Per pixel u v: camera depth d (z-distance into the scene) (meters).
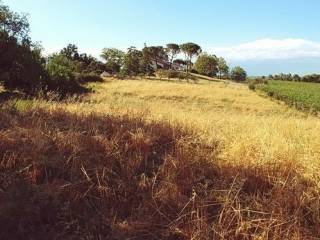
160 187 4.94
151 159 5.68
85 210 4.58
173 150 5.84
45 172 5.04
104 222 4.43
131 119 7.00
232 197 4.67
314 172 5.23
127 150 5.73
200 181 5.18
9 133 5.65
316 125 7.98
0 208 4.31
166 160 5.49
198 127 7.09
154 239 4.24
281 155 5.60
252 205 4.63
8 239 4.14
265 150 5.73
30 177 4.86
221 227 4.26
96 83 51.81
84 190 4.82
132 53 89.00
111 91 37.84
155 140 6.18
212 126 7.43
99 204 4.69
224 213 4.45
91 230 4.31
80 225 4.40
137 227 4.35
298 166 5.43
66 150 5.50
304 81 115.12
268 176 5.11
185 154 5.63
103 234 4.31
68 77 33.66
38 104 7.97
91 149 5.59
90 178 4.99
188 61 127.31
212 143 6.37
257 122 8.55
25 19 32.47
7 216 4.26
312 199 4.73
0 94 14.61
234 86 76.00
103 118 7.00
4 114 6.81
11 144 5.43
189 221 4.35
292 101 40.72
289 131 7.19
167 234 4.25
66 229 4.29
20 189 4.58
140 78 76.88
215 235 4.18
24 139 5.59
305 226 4.40
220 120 8.44
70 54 81.88
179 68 124.88
